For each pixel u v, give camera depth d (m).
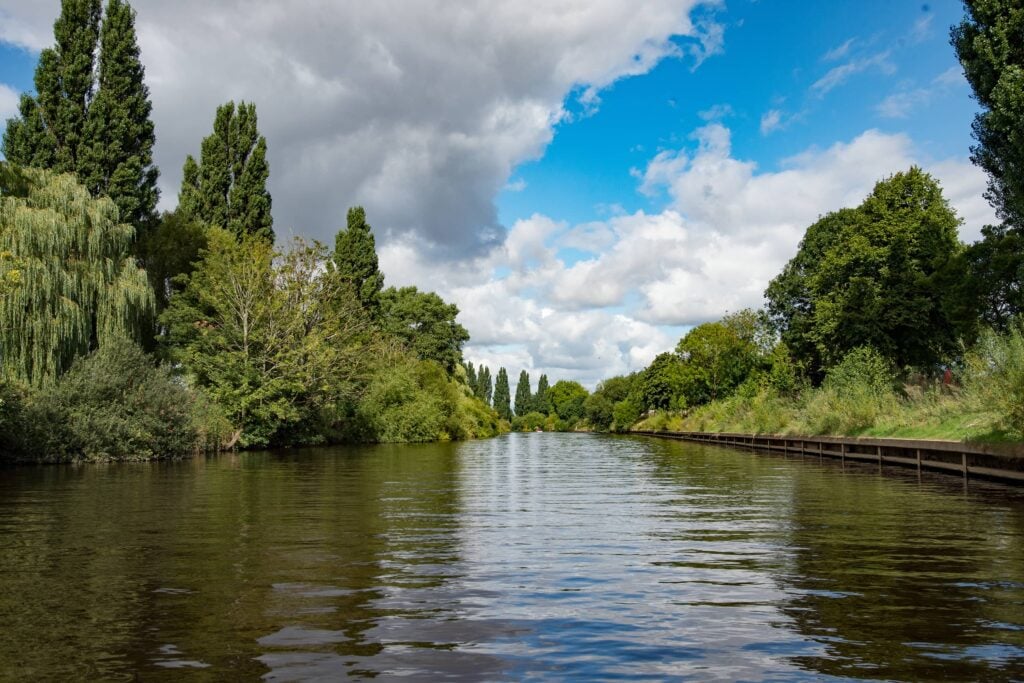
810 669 4.14
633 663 4.26
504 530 9.22
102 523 9.77
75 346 25.75
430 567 6.90
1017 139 19.70
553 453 33.66
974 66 22.14
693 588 6.10
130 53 39.97
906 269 34.34
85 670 4.10
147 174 40.50
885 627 4.96
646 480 17.42
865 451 24.22
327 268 40.38
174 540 8.37
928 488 14.93
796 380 44.88
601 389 132.12
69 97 38.28
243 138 50.56
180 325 35.59
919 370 31.84
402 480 17.23
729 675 4.06
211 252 38.38
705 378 66.88
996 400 15.91
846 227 37.41
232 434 34.03
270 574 6.57
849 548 7.93
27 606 5.47
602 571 6.75
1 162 25.94
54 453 23.75
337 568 6.84
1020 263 24.55
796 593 5.91
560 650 4.49
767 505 11.99
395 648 4.52
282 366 35.91
